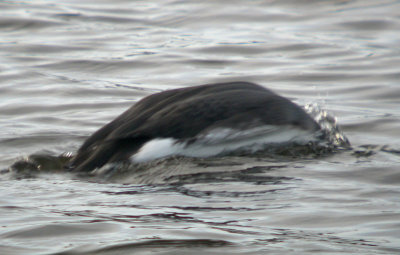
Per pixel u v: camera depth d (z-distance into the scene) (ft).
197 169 57.41
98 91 103.40
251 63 120.78
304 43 134.31
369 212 44.19
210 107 63.00
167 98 66.08
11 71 113.60
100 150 61.52
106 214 44.55
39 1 172.55
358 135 76.02
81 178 57.31
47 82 107.76
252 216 43.62
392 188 50.98
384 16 157.17
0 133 78.02
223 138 61.36
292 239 38.68
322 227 41.11
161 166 58.39
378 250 36.65
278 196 48.70
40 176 57.98
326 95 100.48
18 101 96.22
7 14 155.43
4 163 64.69
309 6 167.63
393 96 98.53
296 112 64.64
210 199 48.32
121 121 64.75
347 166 58.29
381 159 61.52
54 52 127.95
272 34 142.41
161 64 120.57
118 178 56.75
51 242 38.78
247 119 62.13
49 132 79.05
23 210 45.75
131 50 130.00
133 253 36.70
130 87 106.22
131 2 175.11
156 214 44.42
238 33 143.54
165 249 37.11
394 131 77.71
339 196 48.52
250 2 172.35
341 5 168.66
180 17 158.71
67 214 44.60
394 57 123.03
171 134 61.00
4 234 40.29
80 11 163.53
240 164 58.59
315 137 65.51
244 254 36.17
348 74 112.47
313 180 53.42
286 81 109.19
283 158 60.85
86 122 85.35
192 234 39.70
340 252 36.32
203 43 135.23
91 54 126.82
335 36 140.77
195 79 110.83
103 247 37.68
